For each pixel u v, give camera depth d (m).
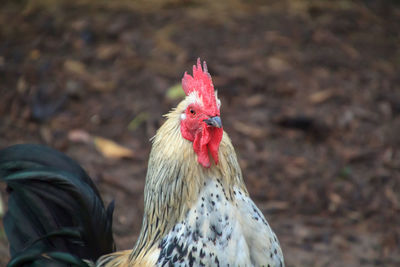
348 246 7.04
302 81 10.27
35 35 10.96
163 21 11.62
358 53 11.68
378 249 7.00
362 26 12.96
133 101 9.36
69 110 9.13
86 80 9.73
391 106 9.99
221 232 3.79
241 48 10.91
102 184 7.67
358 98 10.06
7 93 9.31
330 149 8.90
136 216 7.16
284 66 10.57
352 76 10.73
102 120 8.95
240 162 8.35
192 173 3.83
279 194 7.87
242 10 12.59
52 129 8.68
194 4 12.55
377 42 12.35
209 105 3.72
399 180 8.27
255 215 3.95
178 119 3.89
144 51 10.55
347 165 8.54
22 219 4.48
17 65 9.99
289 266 6.54
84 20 11.34
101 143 8.42
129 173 7.94
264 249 3.87
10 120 8.84
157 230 4.02
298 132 9.20
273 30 11.84
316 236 7.17
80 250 4.49
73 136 8.52
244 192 4.06
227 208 3.82
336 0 13.96
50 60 10.15
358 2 14.28
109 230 4.56
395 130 9.39
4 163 4.36
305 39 11.72
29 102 9.12
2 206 6.93
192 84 3.94
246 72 10.18
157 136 4.02
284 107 9.55
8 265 4.31
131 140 8.61
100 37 10.95
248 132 8.96
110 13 11.78
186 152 3.83
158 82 9.68
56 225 4.47
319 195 7.92
